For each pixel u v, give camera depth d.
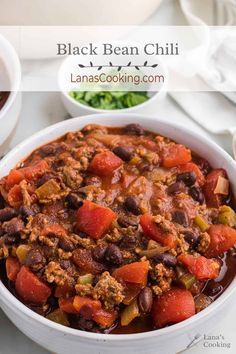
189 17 0.71
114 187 0.52
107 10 0.65
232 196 0.53
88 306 0.45
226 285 0.48
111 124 0.57
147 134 0.57
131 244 0.47
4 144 0.58
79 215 0.49
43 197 0.51
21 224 0.49
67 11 0.64
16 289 0.47
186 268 0.47
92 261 0.47
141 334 0.44
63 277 0.46
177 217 0.49
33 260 0.46
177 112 0.66
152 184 0.52
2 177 0.54
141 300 0.45
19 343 0.52
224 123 0.65
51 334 0.45
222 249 0.48
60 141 0.57
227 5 0.72
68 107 0.65
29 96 0.68
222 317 0.48
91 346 0.45
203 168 0.55
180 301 0.45
